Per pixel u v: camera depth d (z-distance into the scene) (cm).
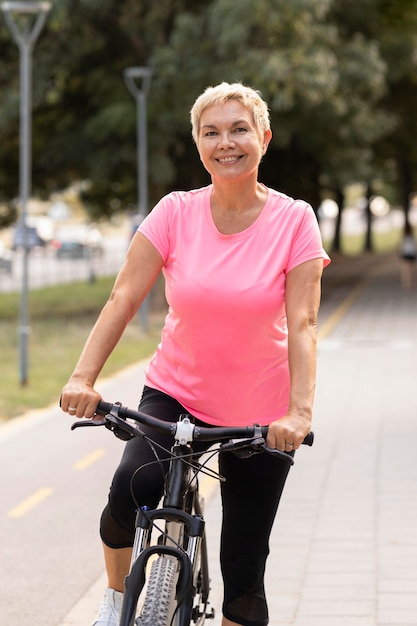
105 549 399
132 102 2738
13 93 2686
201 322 391
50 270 5431
